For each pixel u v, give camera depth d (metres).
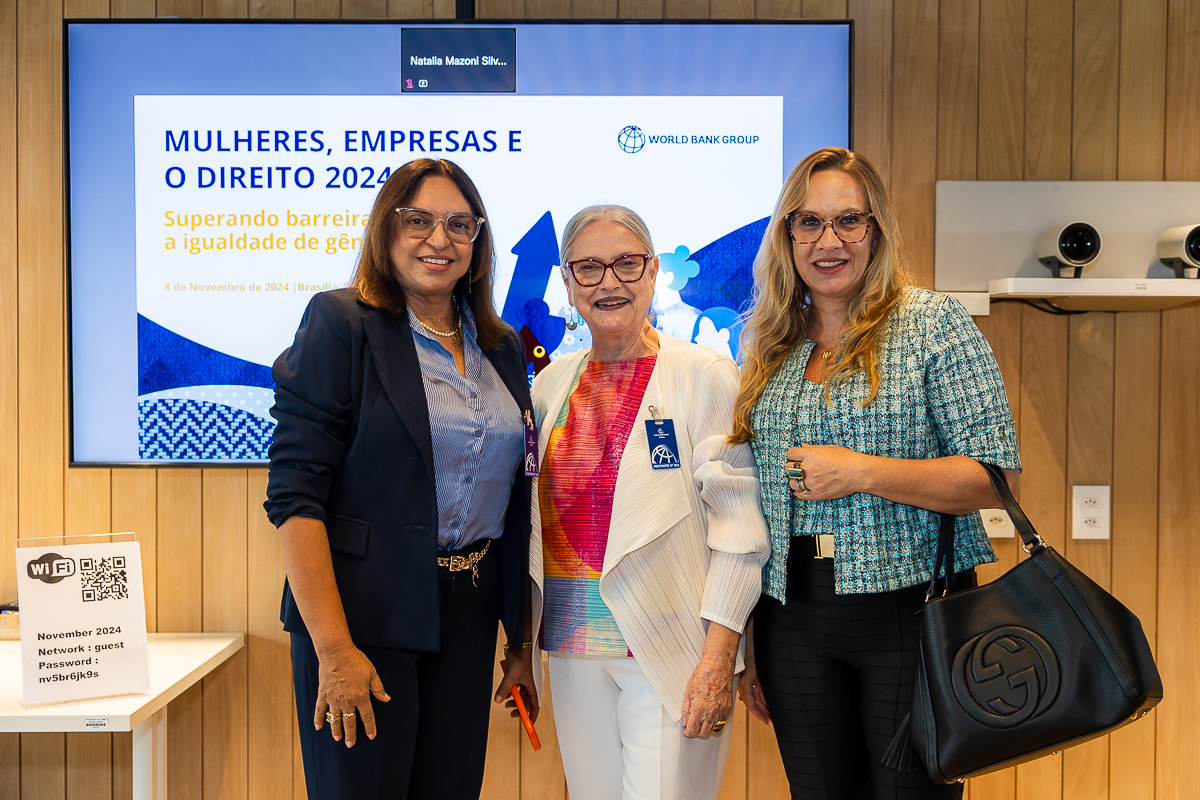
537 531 1.35
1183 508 2.00
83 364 1.93
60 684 1.50
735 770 1.97
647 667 1.25
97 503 1.95
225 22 1.91
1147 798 1.99
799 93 1.95
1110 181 1.98
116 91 1.92
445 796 1.28
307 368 1.16
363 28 1.92
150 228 1.93
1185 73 1.99
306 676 1.17
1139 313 2.01
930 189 1.98
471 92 1.93
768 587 1.30
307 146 1.93
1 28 1.94
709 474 1.27
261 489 1.96
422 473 1.19
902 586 1.21
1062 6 1.99
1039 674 1.07
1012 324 1.99
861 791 1.30
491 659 1.34
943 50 1.98
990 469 1.16
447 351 1.29
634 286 1.33
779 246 1.36
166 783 1.85
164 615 1.95
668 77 1.94
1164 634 2.00
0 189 1.94
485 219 1.36
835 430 1.25
